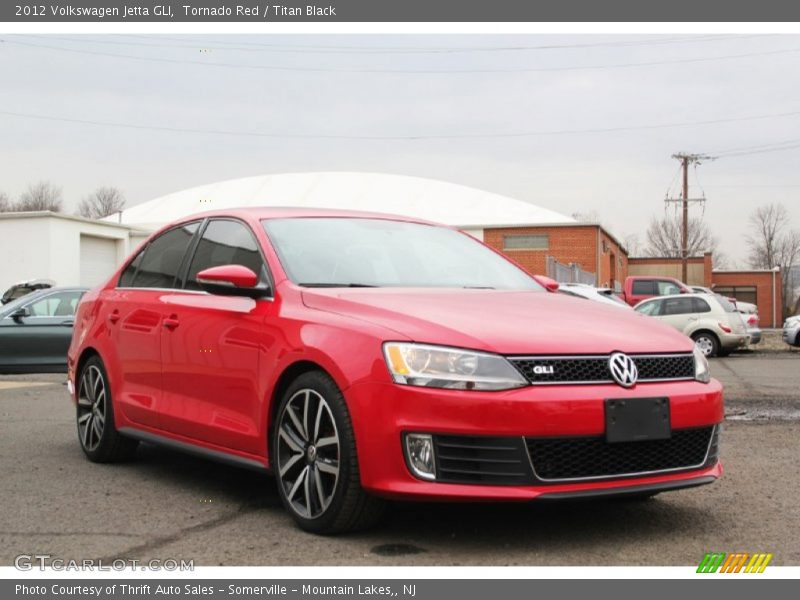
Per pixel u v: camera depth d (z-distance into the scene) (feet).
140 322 17.34
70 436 22.36
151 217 165.99
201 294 16.05
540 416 11.39
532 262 134.51
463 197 179.22
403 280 15.12
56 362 42.09
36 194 241.14
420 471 11.51
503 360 11.61
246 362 14.16
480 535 12.82
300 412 13.10
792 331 65.16
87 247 115.44
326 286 14.25
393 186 183.42
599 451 11.80
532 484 11.40
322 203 170.19
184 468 18.20
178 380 16.02
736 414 27.76
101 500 15.20
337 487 12.19
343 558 11.68
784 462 19.02
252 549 12.14
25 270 106.63
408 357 11.69
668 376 12.70
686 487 12.39
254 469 14.02
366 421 11.78
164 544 12.44
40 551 12.14
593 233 132.46
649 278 85.20
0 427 23.93
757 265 297.12
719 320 62.85
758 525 13.56
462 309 12.98
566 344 12.03
